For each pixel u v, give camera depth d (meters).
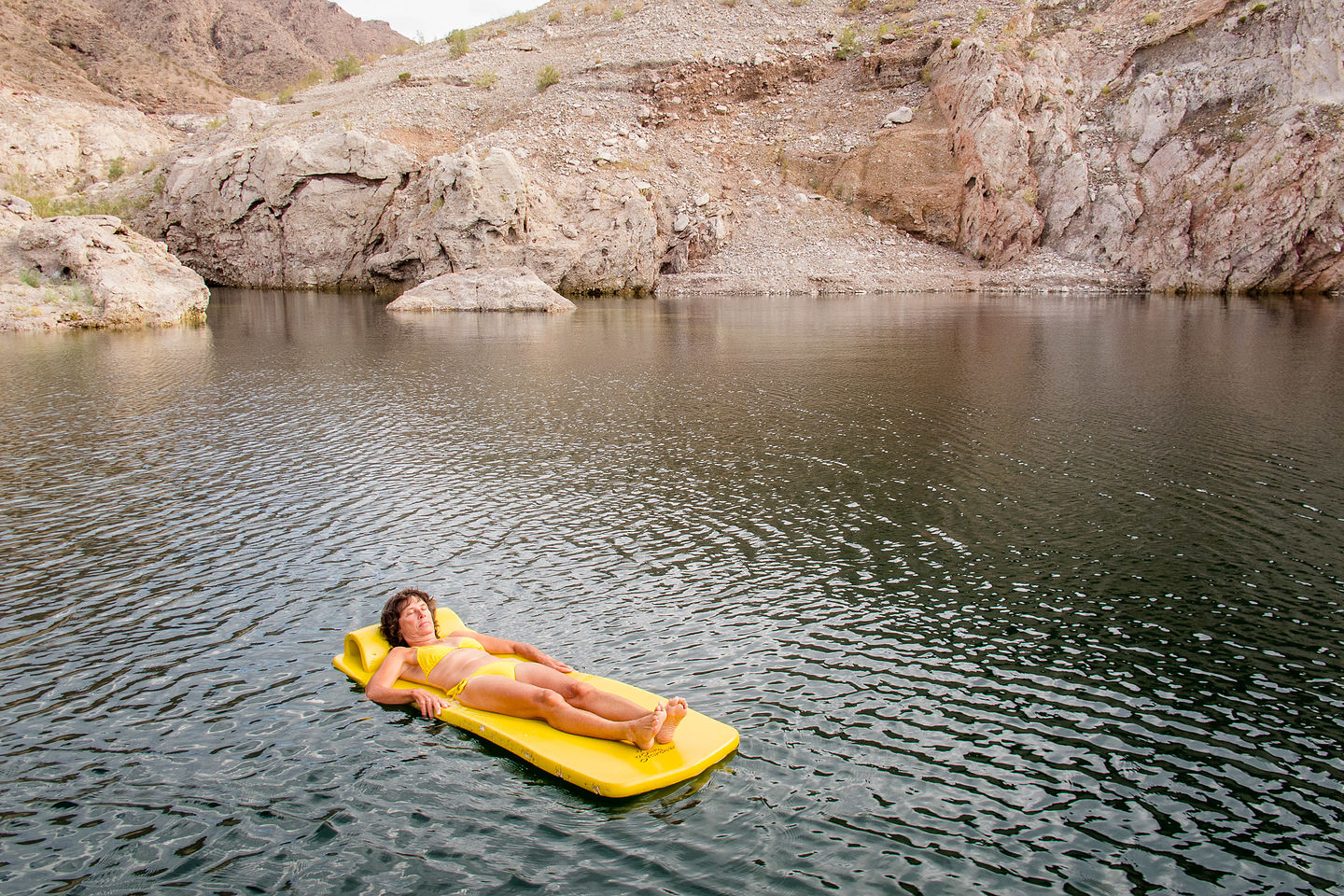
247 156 47.25
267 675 6.19
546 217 43.75
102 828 4.60
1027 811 4.78
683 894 4.11
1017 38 52.28
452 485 10.71
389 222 45.53
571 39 63.38
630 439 13.03
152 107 90.44
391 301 41.12
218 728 5.52
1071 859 4.41
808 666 6.32
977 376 18.47
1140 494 10.27
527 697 5.39
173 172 50.38
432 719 5.61
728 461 11.77
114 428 13.71
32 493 10.38
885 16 61.88
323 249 47.28
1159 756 5.30
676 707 4.92
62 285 28.94
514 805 4.76
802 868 4.30
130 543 8.76
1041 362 20.39
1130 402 15.56
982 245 47.91
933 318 31.45
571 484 10.75
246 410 15.16
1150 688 6.08
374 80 60.16
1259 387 16.92
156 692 5.97
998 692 6.01
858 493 10.37
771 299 41.88
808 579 7.91
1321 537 8.87
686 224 46.44
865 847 4.47
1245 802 4.87
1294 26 43.44
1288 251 40.56
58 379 18.27
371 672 6.11
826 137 54.41
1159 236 44.16
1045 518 9.48
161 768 5.11
